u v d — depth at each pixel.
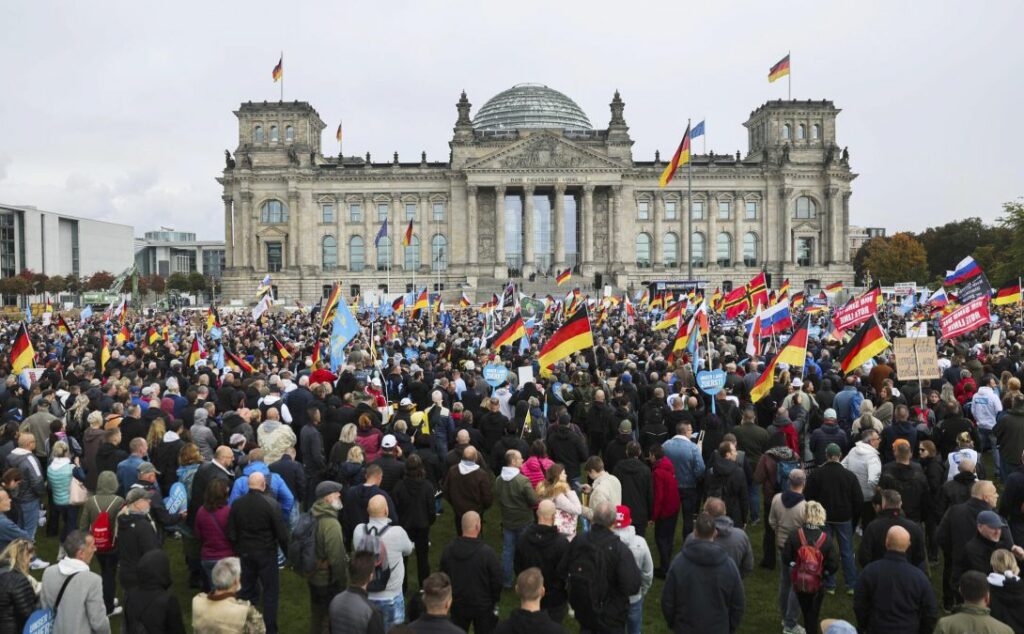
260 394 29.27
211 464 18.77
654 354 41.25
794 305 83.62
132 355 40.03
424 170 172.75
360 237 174.12
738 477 20.33
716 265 173.50
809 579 15.45
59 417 27.69
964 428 22.73
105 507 17.56
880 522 15.62
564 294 156.12
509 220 178.75
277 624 18.12
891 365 35.25
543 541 14.95
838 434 22.22
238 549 16.33
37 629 12.78
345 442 21.25
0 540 16.03
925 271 191.00
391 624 14.85
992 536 14.62
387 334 58.31
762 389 28.31
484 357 38.28
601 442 27.84
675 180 172.38
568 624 18.45
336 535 15.38
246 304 167.25
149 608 12.85
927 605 13.16
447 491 19.44
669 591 13.66
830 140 176.25
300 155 172.75
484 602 14.48
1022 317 71.69
